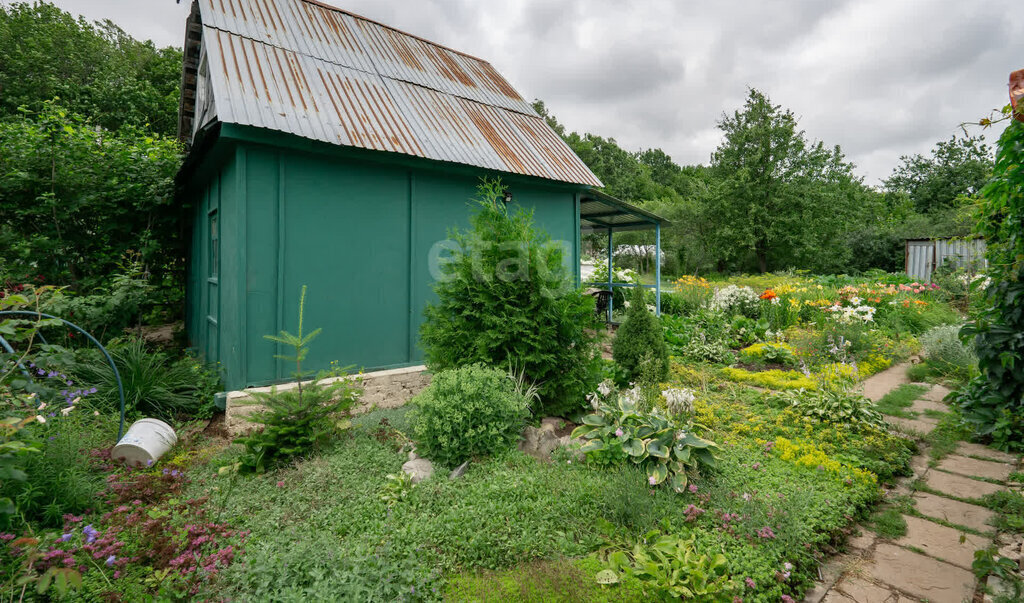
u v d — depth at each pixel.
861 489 3.27
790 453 3.78
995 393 4.24
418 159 5.66
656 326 5.79
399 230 5.84
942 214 23.58
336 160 5.33
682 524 2.80
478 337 4.33
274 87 5.27
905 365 7.36
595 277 13.20
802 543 2.63
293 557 2.30
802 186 22.16
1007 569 2.39
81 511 2.90
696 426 4.11
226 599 2.12
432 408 3.65
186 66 7.72
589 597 2.20
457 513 2.84
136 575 2.27
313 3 7.64
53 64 17.02
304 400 3.83
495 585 2.29
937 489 3.47
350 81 6.25
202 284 6.84
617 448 3.47
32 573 2.10
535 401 4.52
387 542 2.54
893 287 12.46
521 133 7.65
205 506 2.98
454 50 9.51
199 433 4.50
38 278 6.19
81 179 6.83
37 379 3.91
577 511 2.93
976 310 4.52
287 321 5.02
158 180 7.60
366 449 3.83
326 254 5.28
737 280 18.47
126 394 4.63
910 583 2.45
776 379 6.18
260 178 4.80
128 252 7.48
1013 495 3.19
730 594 2.24
